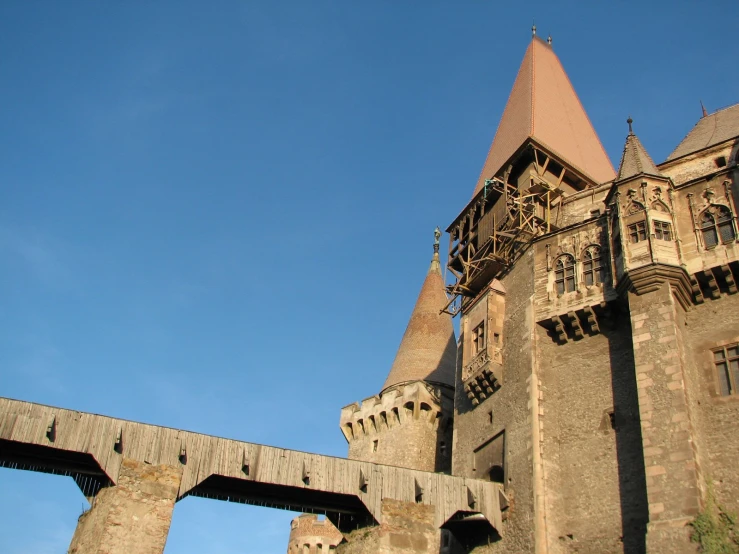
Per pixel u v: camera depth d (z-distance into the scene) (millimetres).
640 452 25984
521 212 34562
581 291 30203
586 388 28938
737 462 23438
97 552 23641
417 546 27766
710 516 22016
